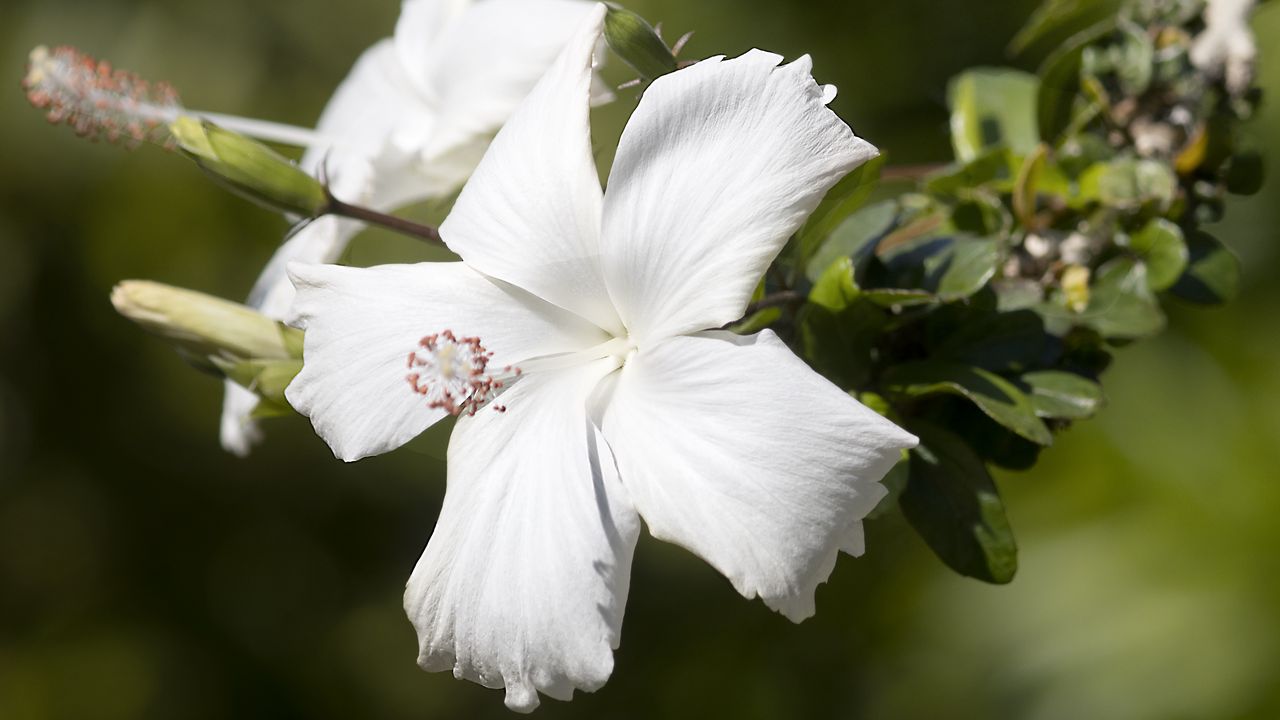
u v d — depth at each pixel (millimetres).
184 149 533
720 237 490
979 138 612
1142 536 771
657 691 1015
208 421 1111
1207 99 589
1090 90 589
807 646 951
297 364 541
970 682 813
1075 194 582
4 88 1087
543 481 500
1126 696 735
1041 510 808
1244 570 741
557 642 492
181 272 1112
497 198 513
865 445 480
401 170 580
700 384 490
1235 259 576
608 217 500
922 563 891
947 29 1007
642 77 517
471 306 512
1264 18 864
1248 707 713
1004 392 518
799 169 487
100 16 1101
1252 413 788
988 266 530
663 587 1038
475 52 575
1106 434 808
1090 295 558
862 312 522
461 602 500
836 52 1013
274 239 1099
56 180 1100
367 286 514
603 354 508
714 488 486
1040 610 784
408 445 541
